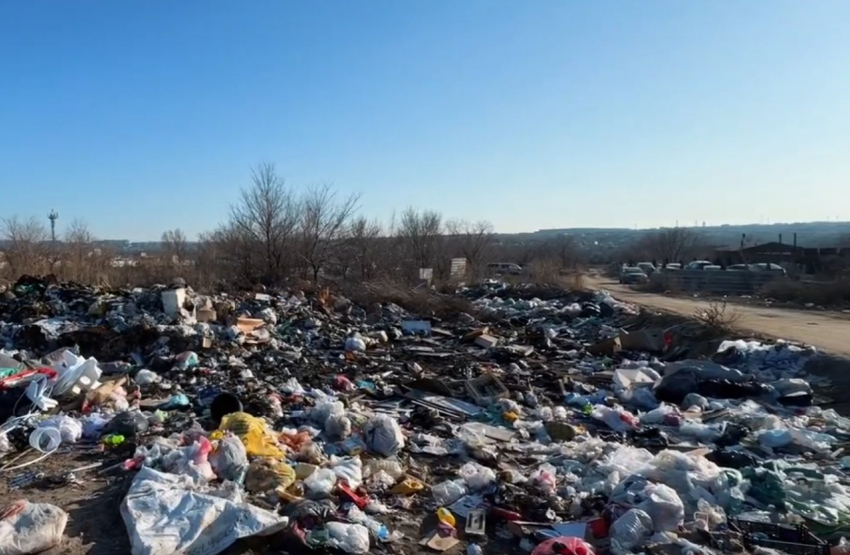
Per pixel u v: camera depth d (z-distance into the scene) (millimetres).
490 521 5977
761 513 5988
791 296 27141
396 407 10156
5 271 23781
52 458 7332
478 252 40875
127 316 14938
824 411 10141
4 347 12945
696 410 10133
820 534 5715
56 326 14031
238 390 10398
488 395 10742
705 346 15539
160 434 8016
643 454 7438
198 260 30172
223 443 6637
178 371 11750
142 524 5219
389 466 7105
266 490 6180
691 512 5953
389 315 21688
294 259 28703
